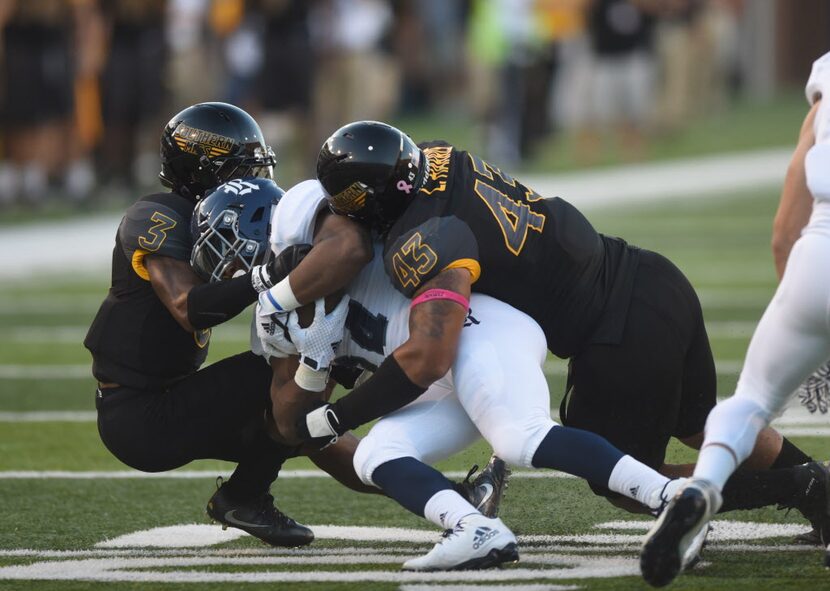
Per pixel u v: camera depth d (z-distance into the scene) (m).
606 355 13.62
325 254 13.05
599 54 59.53
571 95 61.81
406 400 12.95
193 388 14.39
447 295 12.84
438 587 12.38
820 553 13.60
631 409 13.72
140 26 48.78
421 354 12.74
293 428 13.59
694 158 64.12
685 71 66.56
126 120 49.38
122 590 12.65
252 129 14.84
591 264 13.77
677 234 43.16
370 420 13.08
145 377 14.45
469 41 78.31
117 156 49.88
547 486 15.89
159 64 49.31
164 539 14.91
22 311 32.31
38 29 46.38
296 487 17.42
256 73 51.66
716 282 34.34
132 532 15.23
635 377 13.61
